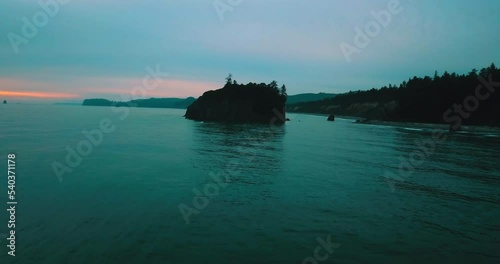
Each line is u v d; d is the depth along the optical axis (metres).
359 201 18.72
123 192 19.36
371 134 74.38
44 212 15.27
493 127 94.88
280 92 140.50
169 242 12.20
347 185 22.73
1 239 12.05
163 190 20.14
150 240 12.33
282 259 11.02
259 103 130.00
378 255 11.59
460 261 11.34
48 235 12.53
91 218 14.60
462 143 55.53
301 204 17.77
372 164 32.03
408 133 79.31
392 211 16.97
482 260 11.46
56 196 18.08
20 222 13.88
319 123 132.12
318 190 21.06
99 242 12.01
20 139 47.62
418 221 15.46
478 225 15.07
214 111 130.25
